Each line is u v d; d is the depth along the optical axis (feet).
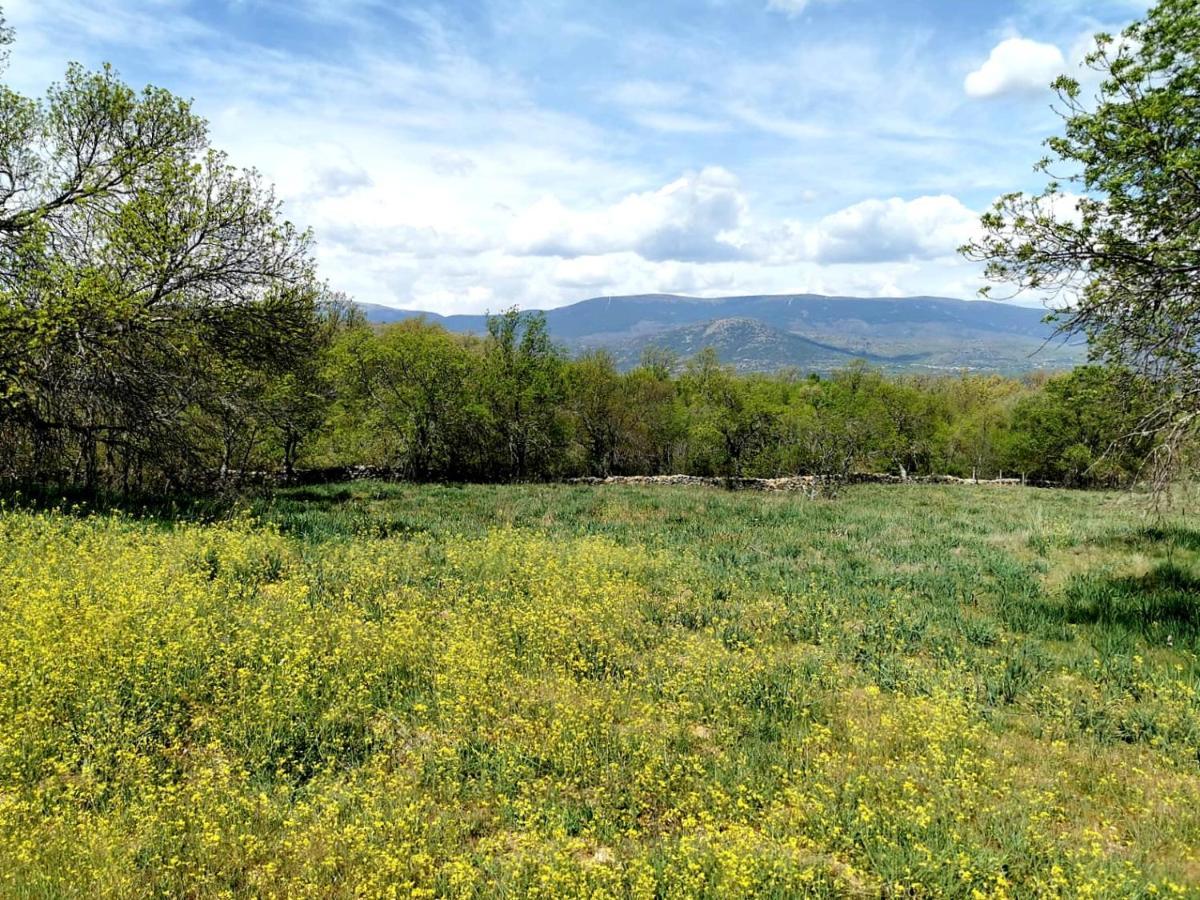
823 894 13.92
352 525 53.06
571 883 13.61
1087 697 24.20
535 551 42.70
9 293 45.19
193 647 23.61
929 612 34.60
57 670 20.48
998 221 29.17
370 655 25.22
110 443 53.78
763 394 147.74
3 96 49.19
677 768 18.37
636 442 163.94
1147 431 29.99
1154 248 25.90
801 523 66.69
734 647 29.07
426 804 16.75
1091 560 46.65
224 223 57.00
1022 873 14.84
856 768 18.86
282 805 16.35
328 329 96.78
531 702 22.22
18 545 32.94
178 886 13.80
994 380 238.48
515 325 129.59
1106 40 26.76
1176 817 16.85
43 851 13.92
